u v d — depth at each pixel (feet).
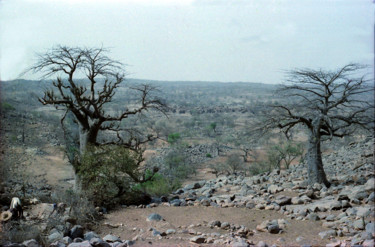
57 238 23.56
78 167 41.60
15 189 37.63
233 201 41.78
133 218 33.27
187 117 464.24
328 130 48.75
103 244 22.97
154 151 229.04
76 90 45.16
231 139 266.77
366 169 55.16
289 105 49.11
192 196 47.21
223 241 24.48
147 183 50.72
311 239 25.46
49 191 46.73
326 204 35.53
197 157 239.09
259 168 136.98
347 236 25.68
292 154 131.03
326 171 60.64
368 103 45.21
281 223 30.19
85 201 33.27
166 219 33.30
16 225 24.68
